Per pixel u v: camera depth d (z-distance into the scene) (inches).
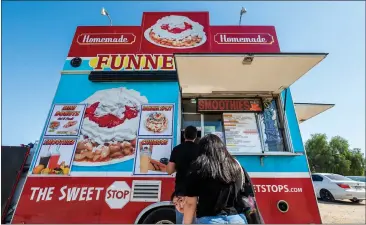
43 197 139.3
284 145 160.4
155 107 167.0
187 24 202.7
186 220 67.4
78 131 158.9
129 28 200.1
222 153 74.5
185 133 114.0
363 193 362.3
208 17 206.2
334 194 375.2
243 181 77.2
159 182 143.3
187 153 104.7
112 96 170.9
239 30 199.3
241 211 72.6
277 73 145.6
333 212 299.7
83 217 135.0
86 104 168.6
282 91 171.9
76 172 146.5
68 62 184.1
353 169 1167.6
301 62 133.1
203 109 169.3
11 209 140.8
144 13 207.6
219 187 69.2
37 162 148.4
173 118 163.2
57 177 144.9
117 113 165.0
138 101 169.0
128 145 154.6
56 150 152.8
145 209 135.5
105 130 159.5
